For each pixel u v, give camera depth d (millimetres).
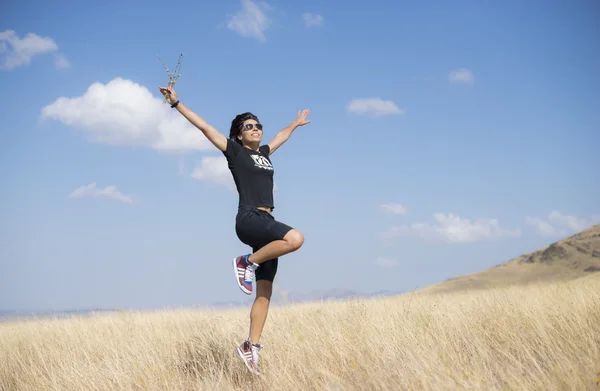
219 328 7688
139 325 9047
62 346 7504
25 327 9594
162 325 9070
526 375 4309
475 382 4000
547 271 54344
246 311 9898
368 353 5270
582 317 6207
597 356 4520
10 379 6207
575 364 4371
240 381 5082
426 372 4293
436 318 6941
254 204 5250
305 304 9797
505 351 5242
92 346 7273
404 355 4984
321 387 4406
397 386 4117
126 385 5016
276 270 5406
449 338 5863
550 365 4512
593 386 3824
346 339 5746
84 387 5164
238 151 5297
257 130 5516
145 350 6254
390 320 6809
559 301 7750
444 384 3936
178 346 6570
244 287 5020
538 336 5629
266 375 4969
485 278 55094
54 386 5328
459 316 7090
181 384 5027
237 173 5301
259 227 5035
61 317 10508
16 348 7570
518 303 7371
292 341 5895
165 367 5598
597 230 60781
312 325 7070
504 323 6383
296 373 4918
